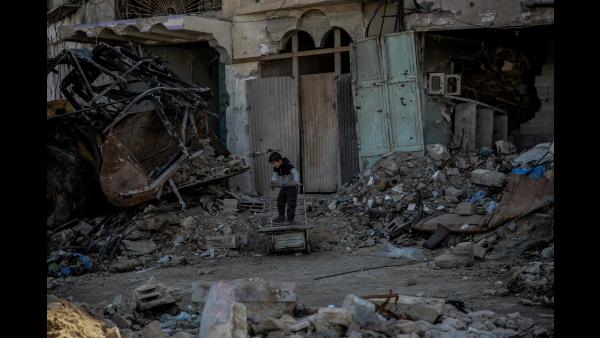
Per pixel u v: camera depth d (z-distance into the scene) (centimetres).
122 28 1761
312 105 1755
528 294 836
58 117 1502
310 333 586
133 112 1564
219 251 1316
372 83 1619
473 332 595
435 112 1594
